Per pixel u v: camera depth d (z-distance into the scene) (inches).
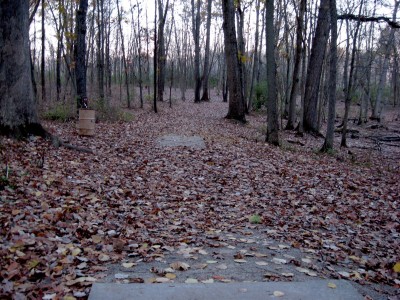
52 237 166.9
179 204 252.7
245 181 327.6
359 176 388.8
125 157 377.7
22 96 335.3
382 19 593.3
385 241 209.0
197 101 1362.0
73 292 122.4
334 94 530.9
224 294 125.3
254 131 686.5
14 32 324.8
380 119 1205.7
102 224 197.8
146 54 1226.0
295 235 205.9
